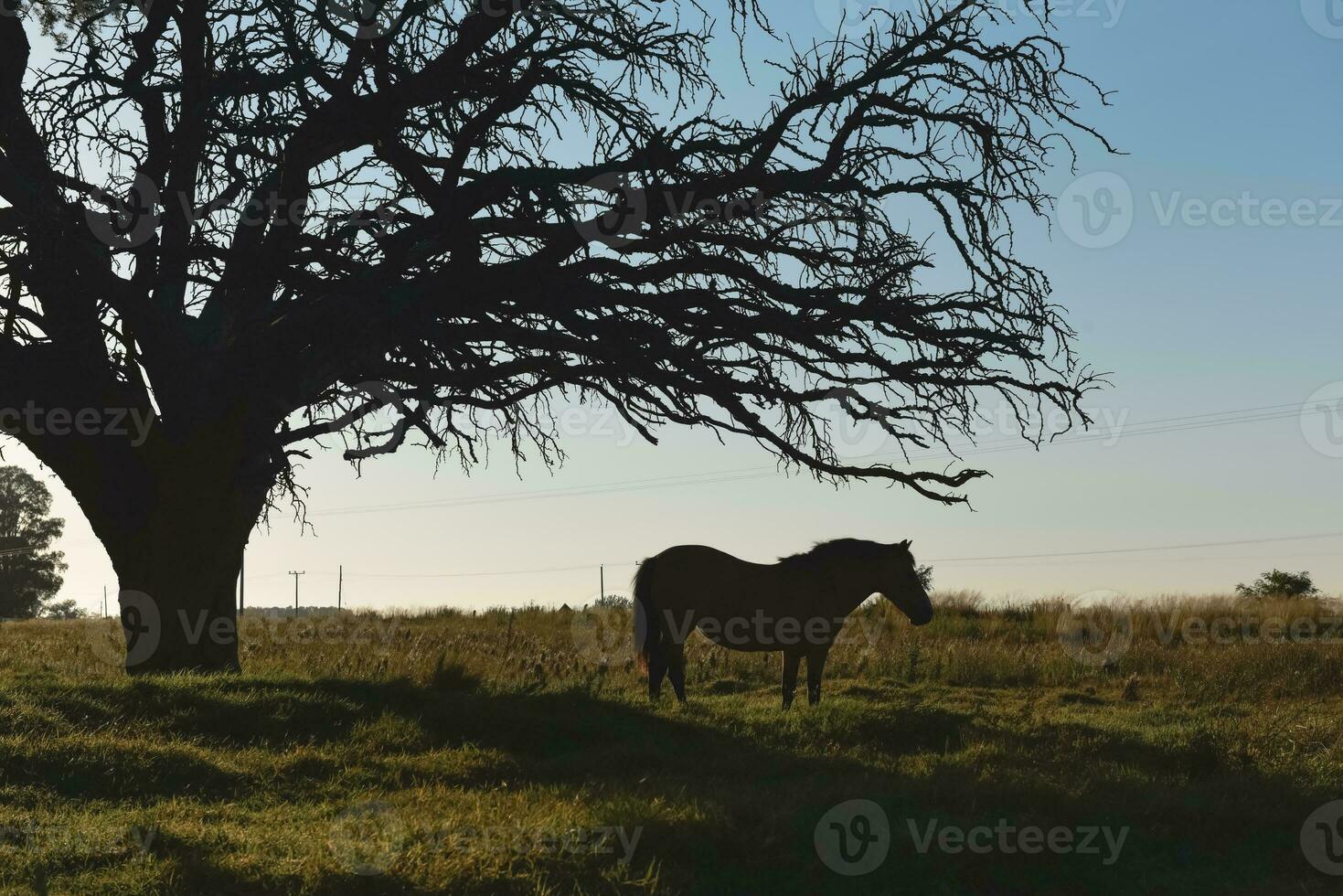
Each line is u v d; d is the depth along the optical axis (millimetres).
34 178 14359
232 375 15164
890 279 14914
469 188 14828
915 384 15375
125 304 14859
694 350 15234
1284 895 7055
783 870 6898
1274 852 8039
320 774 9859
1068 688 18781
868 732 12398
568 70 15453
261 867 6480
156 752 9602
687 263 15078
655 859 6801
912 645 21219
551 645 22953
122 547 15742
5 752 9125
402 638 23469
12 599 98000
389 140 15047
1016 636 26500
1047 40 15344
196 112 14547
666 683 18562
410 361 16031
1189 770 10844
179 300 16359
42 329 15047
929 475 15555
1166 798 8852
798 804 8281
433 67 14742
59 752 9266
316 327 14812
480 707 12617
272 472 16172
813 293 14977
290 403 15359
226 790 9156
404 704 12891
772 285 15000
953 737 12320
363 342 15008
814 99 15242
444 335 15680
